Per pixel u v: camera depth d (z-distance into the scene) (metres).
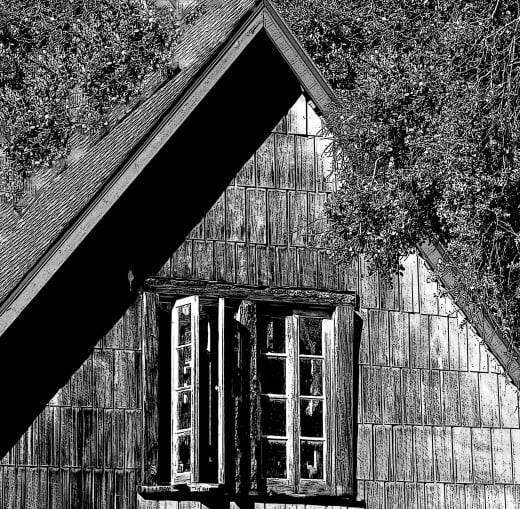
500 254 18.31
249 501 15.54
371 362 16.62
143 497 15.04
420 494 16.56
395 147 18.19
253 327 15.89
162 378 15.37
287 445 15.87
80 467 14.83
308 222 16.64
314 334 16.39
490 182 17.81
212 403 15.48
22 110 22.52
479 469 16.97
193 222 15.91
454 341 17.14
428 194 17.89
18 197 20.45
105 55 22.52
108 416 15.04
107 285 15.27
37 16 24.16
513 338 18.11
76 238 14.70
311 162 16.83
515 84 18.72
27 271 14.40
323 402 16.25
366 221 16.94
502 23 19.25
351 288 16.73
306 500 15.88
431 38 20.56
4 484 14.47
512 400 17.30
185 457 15.07
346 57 23.09
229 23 17.66
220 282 15.87
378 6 22.92
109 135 18.58
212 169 16.16
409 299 17.02
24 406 14.69
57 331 14.95
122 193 15.02
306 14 23.52
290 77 16.80
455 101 18.14
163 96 17.33
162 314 15.53
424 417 16.78
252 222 16.30
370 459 16.36
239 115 16.44
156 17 22.77
